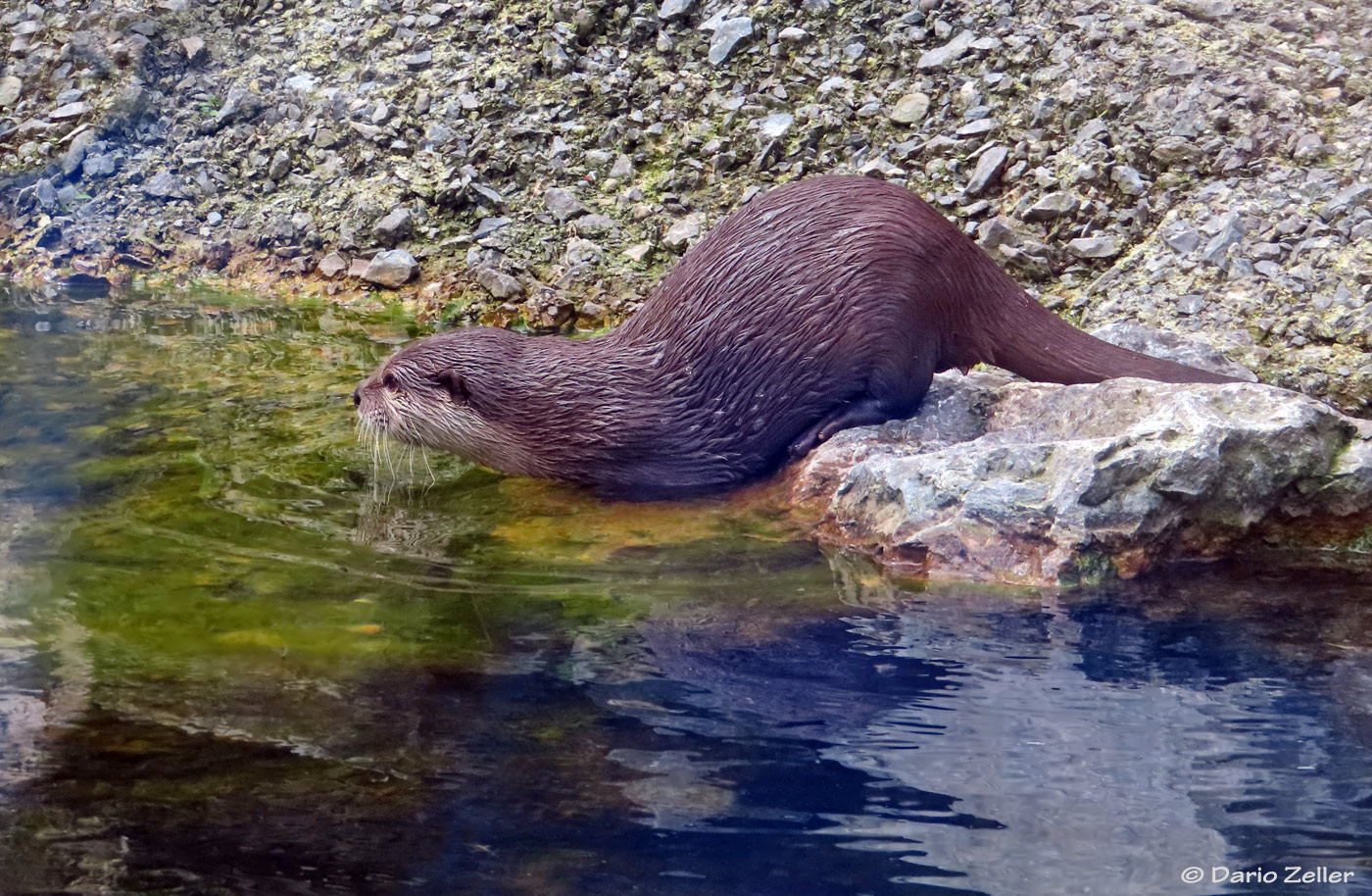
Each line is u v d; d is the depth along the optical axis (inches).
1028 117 641.0
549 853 223.3
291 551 362.9
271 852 221.9
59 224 684.7
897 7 715.4
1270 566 369.1
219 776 245.6
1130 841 227.3
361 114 712.4
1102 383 414.3
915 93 669.9
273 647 302.2
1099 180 599.2
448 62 733.9
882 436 428.8
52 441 441.4
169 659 294.0
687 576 355.9
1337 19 687.1
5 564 345.4
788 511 411.8
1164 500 365.7
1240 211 562.9
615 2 743.7
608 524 398.0
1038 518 361.4
